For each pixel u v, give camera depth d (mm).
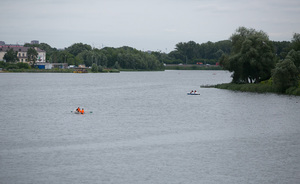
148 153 64312
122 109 116000
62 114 104875
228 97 146500
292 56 158000
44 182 51219
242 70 173250
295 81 152000
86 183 51062
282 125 88375
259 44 167875
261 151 65750
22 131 80688
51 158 61062
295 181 52250
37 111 110500
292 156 62875
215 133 79812
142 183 51219
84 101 137625
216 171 55812
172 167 57250
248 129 84000
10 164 57938
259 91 161875
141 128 84875
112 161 59781
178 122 92625
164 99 144750
